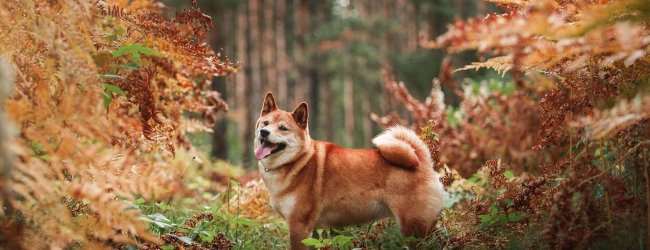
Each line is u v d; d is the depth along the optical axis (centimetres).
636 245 334
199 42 467
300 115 502
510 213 414
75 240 349
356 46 2533
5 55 320
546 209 385
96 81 327
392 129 499
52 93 325
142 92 435
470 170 668
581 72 374
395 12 3089
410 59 2547
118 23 439
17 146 265
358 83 2978
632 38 292
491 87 988
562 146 465
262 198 570
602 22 299
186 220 474
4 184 269
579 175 343
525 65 384
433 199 473
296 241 482
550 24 297
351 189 482
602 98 358
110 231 314
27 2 324
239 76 2225
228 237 482
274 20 2525
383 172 481
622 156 343
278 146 489
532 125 657
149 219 395
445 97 2200
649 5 296
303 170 490
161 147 468
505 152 662
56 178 349
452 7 2653
